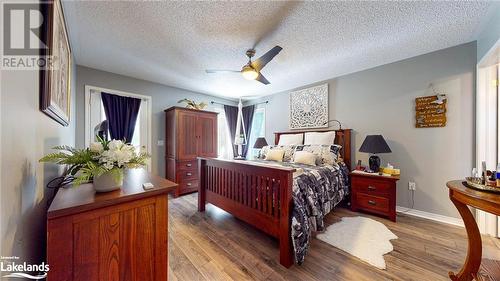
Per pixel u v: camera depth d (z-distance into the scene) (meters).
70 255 0.75
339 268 1.58
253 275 1.50
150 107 3.73
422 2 1.66
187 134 3.73
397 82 2.86
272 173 1.82
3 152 0.56
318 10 1.74
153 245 0.97
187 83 3.87
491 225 2.07
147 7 1.70
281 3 1.66
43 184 0.99
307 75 3.45
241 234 2.13
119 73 3.32
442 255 1.74
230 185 2.36
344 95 3.43
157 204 0.98
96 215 0.81
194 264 1.62
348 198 3.05
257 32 2.09
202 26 1.98
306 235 1.61
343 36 2.18
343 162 3.22
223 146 5.11
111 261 0.84
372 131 3.10
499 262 1.42
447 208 2.46
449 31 2.10
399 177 2.58
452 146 2.44
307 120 3.94
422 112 2.64
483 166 1.34
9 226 0.59
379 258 1.70
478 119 2.18
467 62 2.34
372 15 1.81
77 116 2.95
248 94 4.75
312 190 2.03
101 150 0.95
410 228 2.26
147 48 2.43
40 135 0.91
